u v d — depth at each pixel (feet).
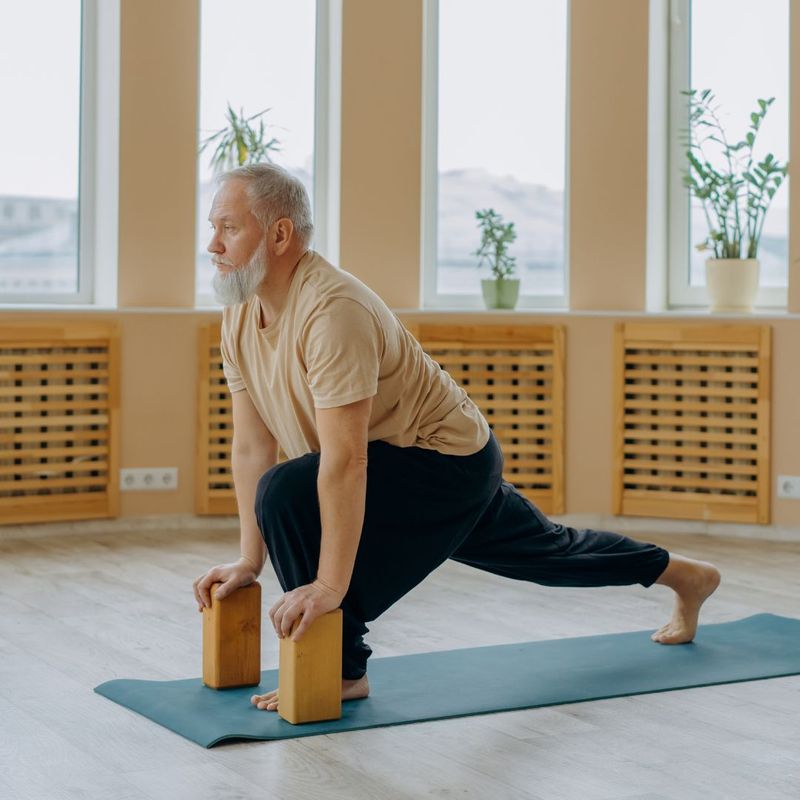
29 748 7.52
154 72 16.57
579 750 7.59
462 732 7.91
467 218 18.35
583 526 17.04
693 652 9.98
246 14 17.71
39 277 17.28
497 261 17.69
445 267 18.38
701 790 6.92
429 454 8.28
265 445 8.82
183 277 16.84
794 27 16.30
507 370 17.11
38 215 17.22
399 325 8.21
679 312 16.94
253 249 7.93
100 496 16.21
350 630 8.36
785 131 17.70
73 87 17.28
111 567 13.82
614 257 17.38
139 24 16.47
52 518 15.90
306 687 7.91
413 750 7.54
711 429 16.63
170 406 16.53
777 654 9.93
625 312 16.94
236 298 8.01
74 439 16.05
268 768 7.18
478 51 18.26
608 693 8.78
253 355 8.36
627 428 16.98
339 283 7.89
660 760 7.42
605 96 17.30
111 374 16.17
